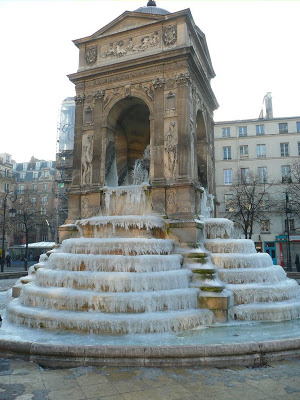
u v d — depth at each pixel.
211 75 28.00
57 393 6.32
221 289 12.80
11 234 69.69
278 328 11.35
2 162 76.19
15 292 15.78
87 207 20.69
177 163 18.52
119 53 21.77
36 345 8.06
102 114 21.42
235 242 16.17
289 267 35.94
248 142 53.84
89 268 13.03
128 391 6.41
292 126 52.84
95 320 10.43
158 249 14.53
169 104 19.34
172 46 20.14
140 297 11.35
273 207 49.34
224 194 53.09
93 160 21.03
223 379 6.97
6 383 6.77
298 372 7.35
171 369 7.52
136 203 19.16
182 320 10.98
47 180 87.12
